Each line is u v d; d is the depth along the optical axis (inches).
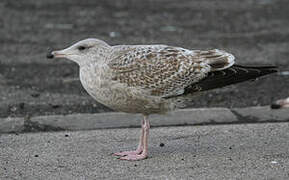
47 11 903.1
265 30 800.3
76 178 345.1
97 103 520.4
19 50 692.1
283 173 349.7
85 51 374.3
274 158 376.5
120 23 834.8
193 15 892.6
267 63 641.0
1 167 364.8
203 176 345.4
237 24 835.4
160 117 477.4
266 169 356.5
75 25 816.9
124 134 437.1
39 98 530.6
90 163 370.9
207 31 793.6
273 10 924.6
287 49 703.7
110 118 475.8
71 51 377.1
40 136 433.1
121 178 343.9
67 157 383.2
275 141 412.8
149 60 370.0
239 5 965.8
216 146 403.9
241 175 346.6
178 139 422.6
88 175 349.7
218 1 1001.5
